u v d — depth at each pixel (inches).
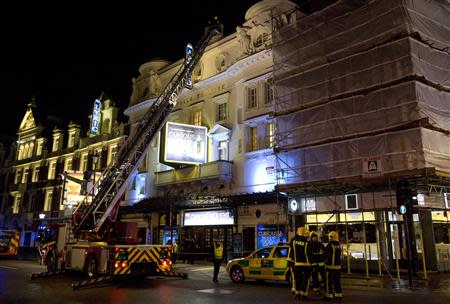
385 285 560.4
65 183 1374.3
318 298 451.8
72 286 522.3
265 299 443.2
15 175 2064.5
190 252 1064.8
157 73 1370.6
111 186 698.2
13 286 561.0
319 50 815.1
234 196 964.0
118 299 440.8
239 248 962.7
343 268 767.1
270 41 997.8
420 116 648.4
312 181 751.7
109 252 594.9
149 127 755.4
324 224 760.3
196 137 1112.2
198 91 1208.2
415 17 707.4
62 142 1818.4
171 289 527.2
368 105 716.0
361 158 701.3
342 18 786.8
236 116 1064.2
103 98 1649.9
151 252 621.9
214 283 605.3
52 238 775.1
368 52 729.0
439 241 733.3
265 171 962.1
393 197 709.3
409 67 669.3
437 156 658.2
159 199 1131.3
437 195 745.6
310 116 799.7
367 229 749.3
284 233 890.1
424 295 469.1
